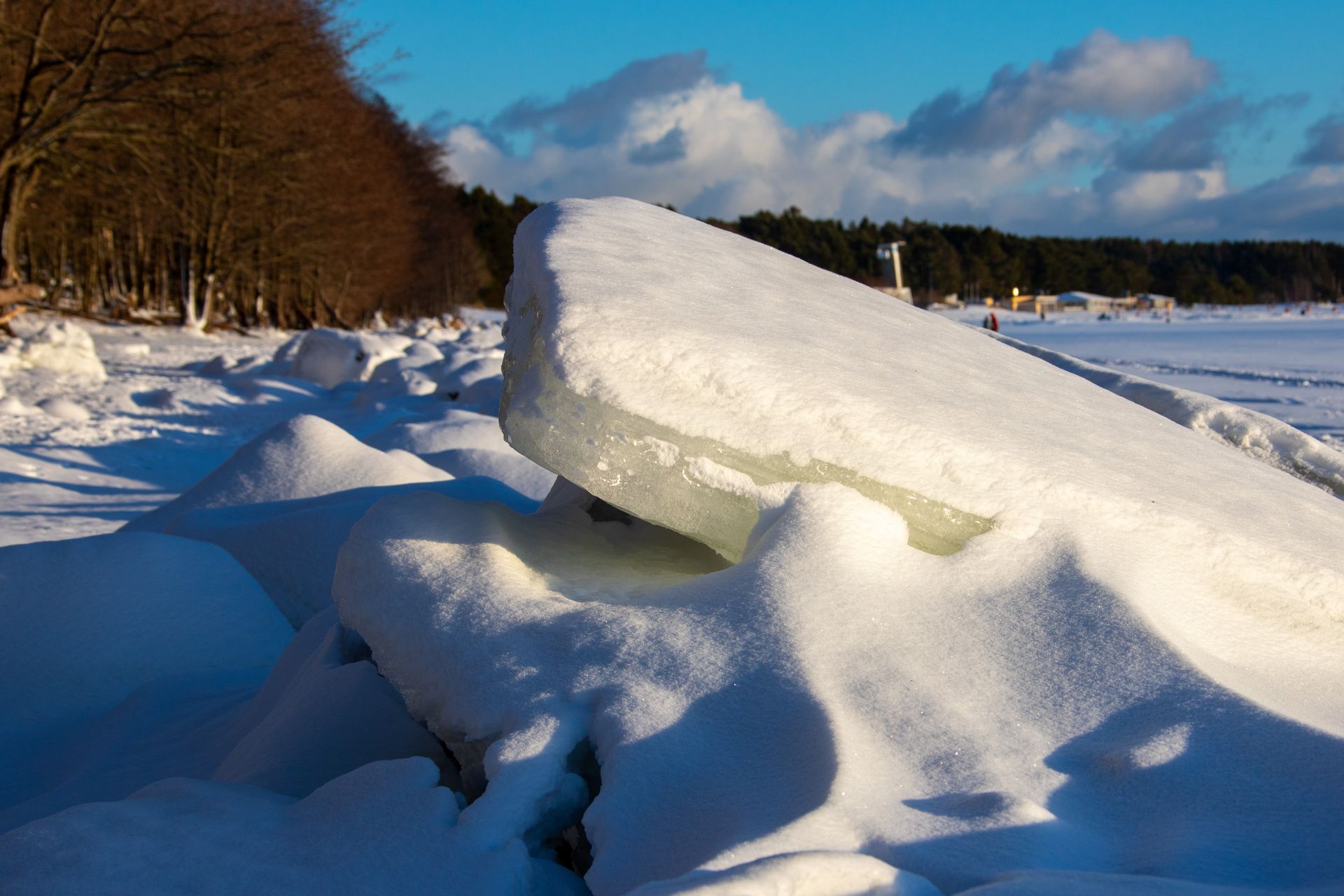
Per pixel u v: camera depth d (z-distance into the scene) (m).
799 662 2.00
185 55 28.45
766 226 132.12
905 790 1.76
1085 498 2.49
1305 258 154.38
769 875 1.40
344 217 43.34
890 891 1.45
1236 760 1.81
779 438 2.45
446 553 2.62
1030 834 1.62
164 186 36.75
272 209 41.06
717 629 2.13
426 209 62.66
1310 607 2.47
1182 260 162.12
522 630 2.29
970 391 3.07
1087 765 1.87
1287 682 2.28
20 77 27.28
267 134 34.66
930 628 2.17
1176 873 1.58
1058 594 2.25
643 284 2.86
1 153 26.31
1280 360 26.31
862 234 137.12
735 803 1.75
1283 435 4.64
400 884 1.68
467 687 2.21
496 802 1.84
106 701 3.74
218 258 40.81
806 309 3.38
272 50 29.61
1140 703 1.98
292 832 1.88
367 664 2.87
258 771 2.56
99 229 40.19
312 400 18.97
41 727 3.54
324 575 4.75
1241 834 1.67
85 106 26.89
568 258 2.93
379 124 55.25
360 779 2.01
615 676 2.07
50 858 1.74
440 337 35.56
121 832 1.82
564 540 2.90
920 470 2.47
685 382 2.47
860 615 2.14
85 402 15.88
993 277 138.25
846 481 2.46
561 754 1.96
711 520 2.54
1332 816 1.68
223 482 5.90
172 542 4.47
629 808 1.79
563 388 2.45
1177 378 20.62
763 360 2.54
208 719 3.42
